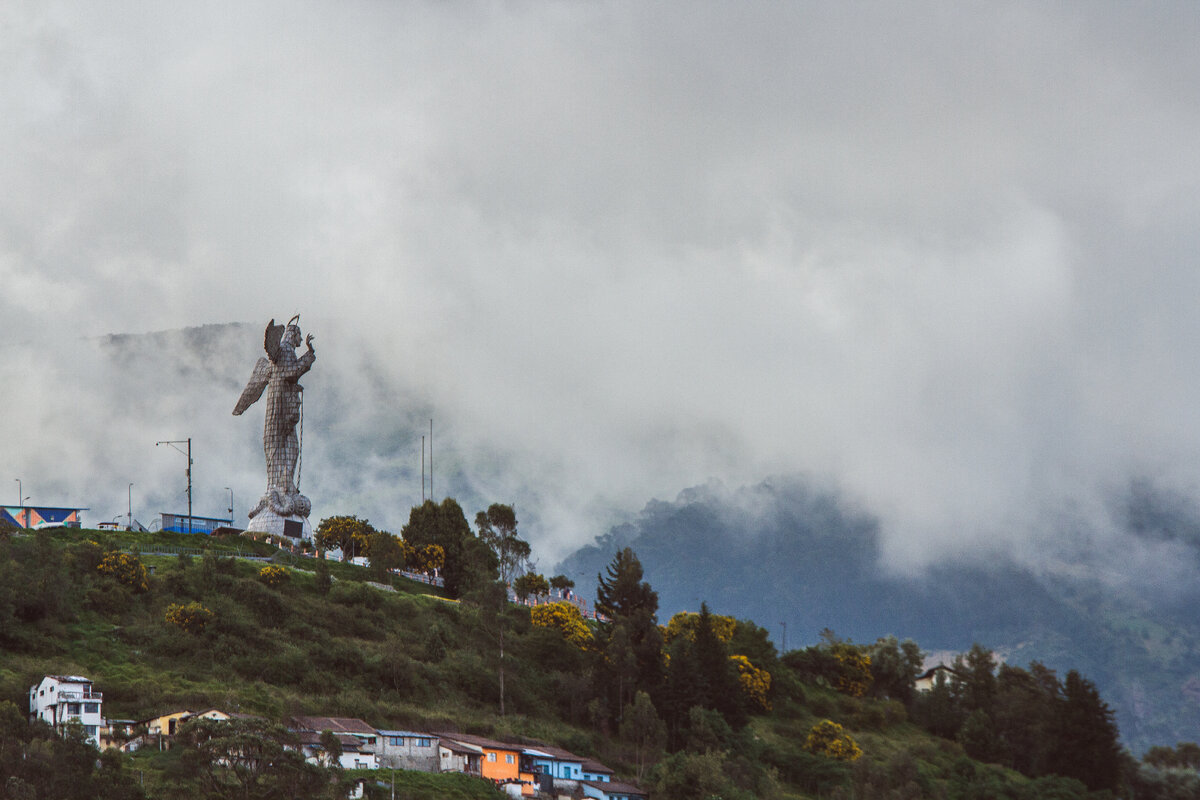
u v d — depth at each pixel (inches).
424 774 6373.0
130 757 5575.8
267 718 6112.2
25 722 5022.1
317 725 6574.8
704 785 7081.7
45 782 4724.4
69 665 6815.9
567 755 7199.8
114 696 6491.1
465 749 6732.3
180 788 5118.1
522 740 7386.8
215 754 5216.5
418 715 7362.2
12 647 6884.8
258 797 5142.7
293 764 5324.8
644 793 7111.2
